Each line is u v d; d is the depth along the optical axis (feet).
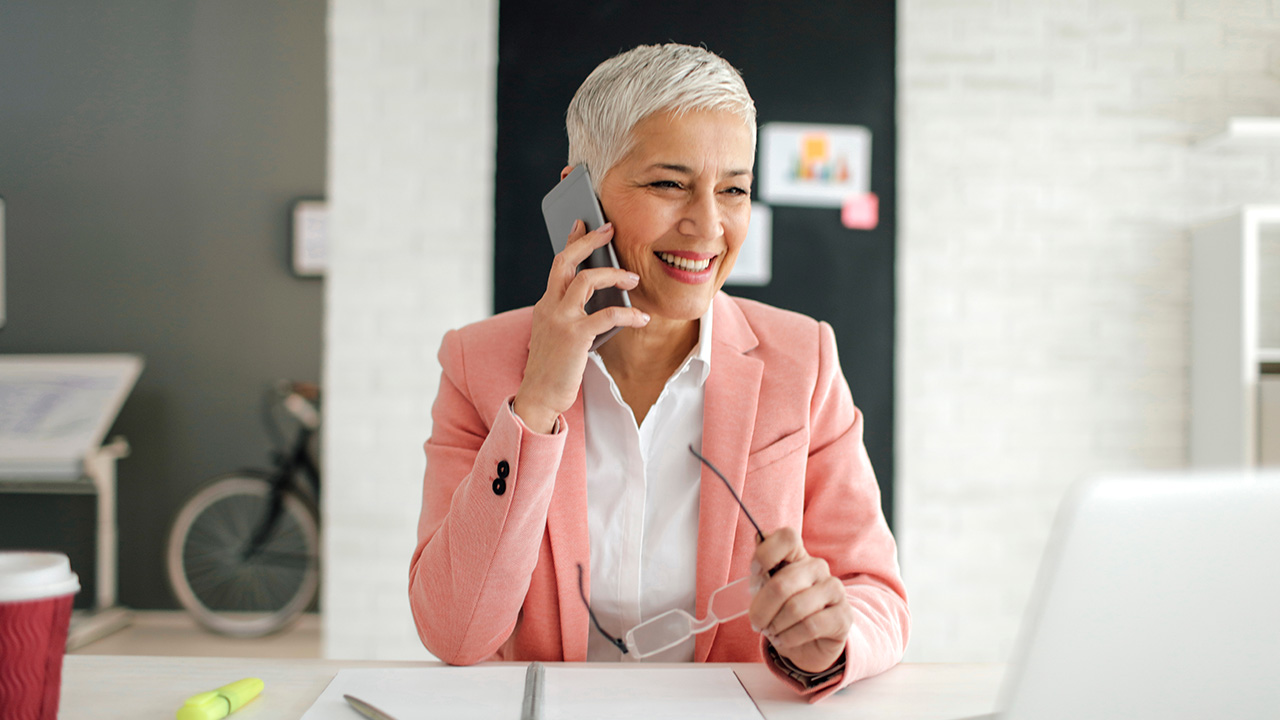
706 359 3.23
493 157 9.25
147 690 2.43
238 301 13.30
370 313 9.30
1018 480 9.41
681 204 2.85
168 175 13.25
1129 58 9.44
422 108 9.21
